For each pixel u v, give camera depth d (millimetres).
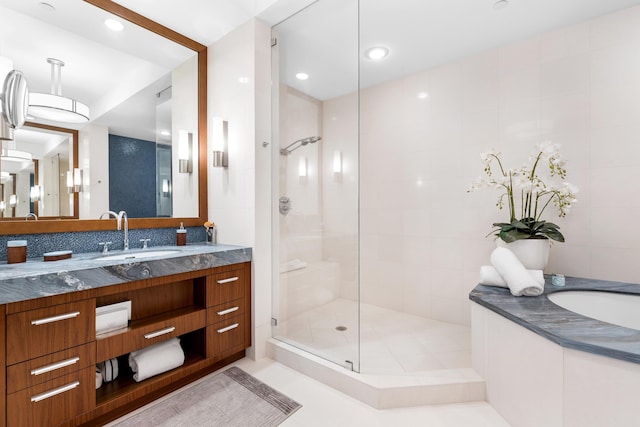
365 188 2998
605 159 1898
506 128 2250
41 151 1672
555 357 1121
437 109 2572
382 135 2889
